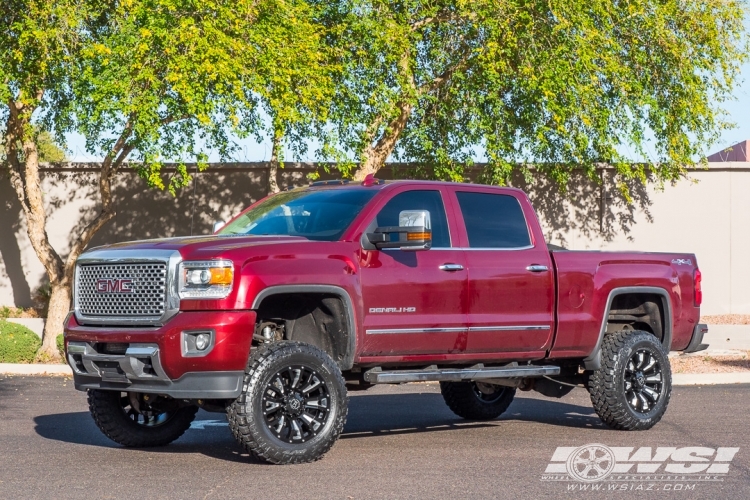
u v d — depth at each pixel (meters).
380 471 7.00
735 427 9.53
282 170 20.97
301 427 7.33
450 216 8.35
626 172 18.98
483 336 8.30
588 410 11.18
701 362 16.28
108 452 7.89
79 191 21.06
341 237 7.65
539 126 18.05
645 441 8.62
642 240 21.38
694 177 21.25
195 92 14.70
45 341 17.34
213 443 8.45
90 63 15.29
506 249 8.60
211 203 21.05
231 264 6.95
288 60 15.16
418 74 18.06
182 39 14.27
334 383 7.29
